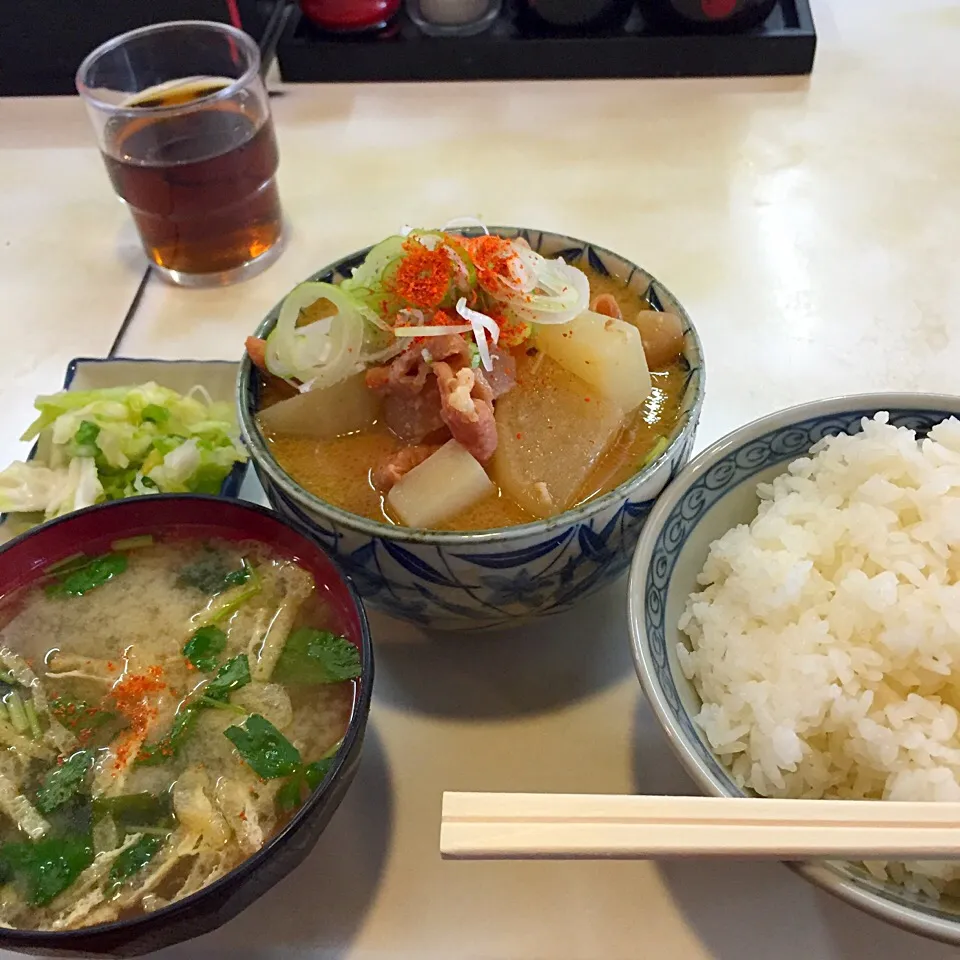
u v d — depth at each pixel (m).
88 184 0.60
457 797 0.26
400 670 0.36
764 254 0.51
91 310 0.51
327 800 0.27
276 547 0.34
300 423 0.35
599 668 0.36
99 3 0.62
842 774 0.31
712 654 0.32
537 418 0.33
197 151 0.49
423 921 0.31
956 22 0.67
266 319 0.37
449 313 0.34
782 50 0.62
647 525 0.31
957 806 0.26
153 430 0.42
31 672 0.32
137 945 0.25
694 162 0.58
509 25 0.65
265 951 0.30
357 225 0.55
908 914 0.24
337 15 0.64
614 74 0.64
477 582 0.31
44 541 0.34
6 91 0.67
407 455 0.34
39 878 0.28
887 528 0.33
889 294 0.49
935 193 0.54
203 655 0.32
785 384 0.45
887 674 0.31
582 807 0.25
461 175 0.58
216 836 0.28
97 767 0.30
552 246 0.38
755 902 0.30
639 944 0.30
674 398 0.35
